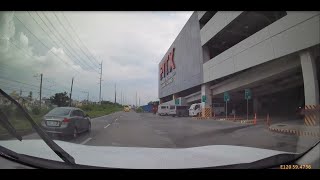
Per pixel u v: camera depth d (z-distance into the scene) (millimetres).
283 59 24094
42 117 13023
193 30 47469
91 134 15039
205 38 40312
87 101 62562
